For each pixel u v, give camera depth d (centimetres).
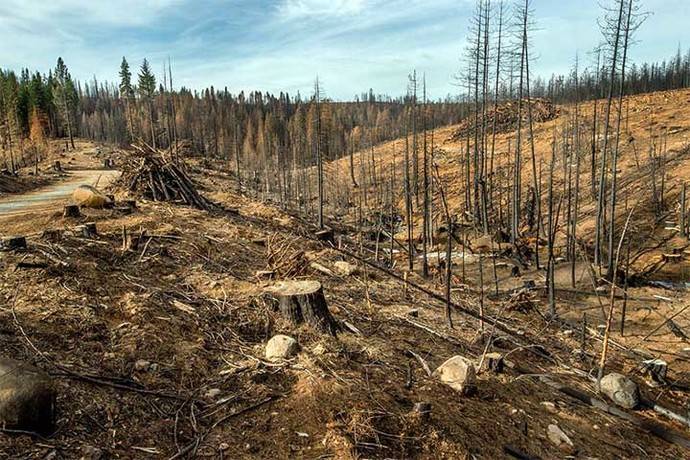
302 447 445
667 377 991
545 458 540
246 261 1123
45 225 1099
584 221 2725
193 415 462
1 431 359
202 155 7125
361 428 473
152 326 593
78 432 394
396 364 678
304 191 5003
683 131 4028
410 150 5562
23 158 5138
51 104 7969
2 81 7444
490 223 2700
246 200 2520
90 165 4825
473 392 641
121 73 7244
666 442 683
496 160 4478
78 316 571
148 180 1723
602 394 809
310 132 6731
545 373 842
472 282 1712
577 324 1288
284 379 552
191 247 1055
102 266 759
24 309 557
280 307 711
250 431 459
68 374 454
